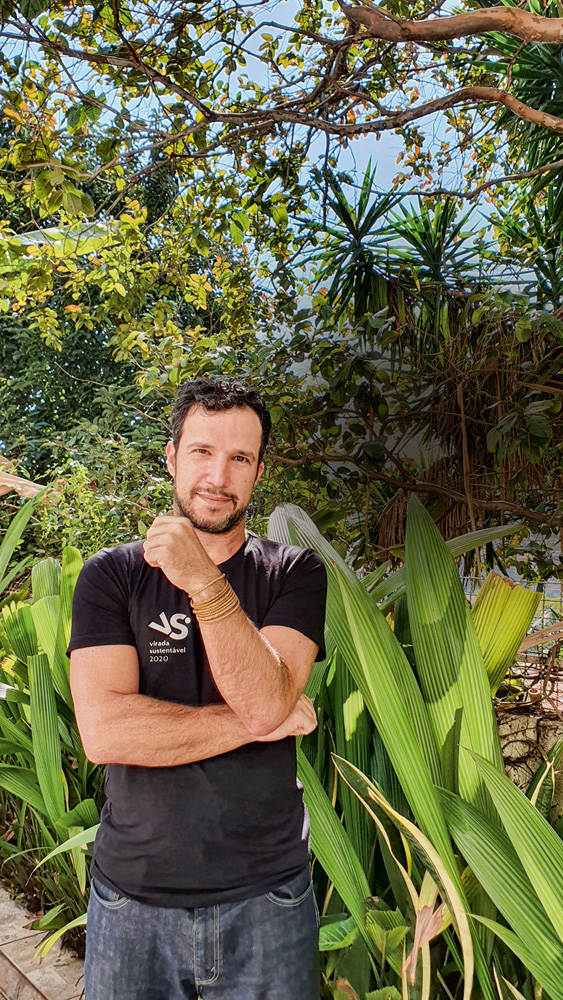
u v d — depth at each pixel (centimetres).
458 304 388
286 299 385
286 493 355
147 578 131
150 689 129
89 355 806
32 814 252
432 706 149
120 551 136
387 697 133
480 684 146
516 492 344
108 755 122
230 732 121
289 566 137
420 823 131
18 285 327
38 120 243
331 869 142
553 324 272
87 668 127
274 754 128
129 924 122
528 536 353
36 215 438
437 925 128
